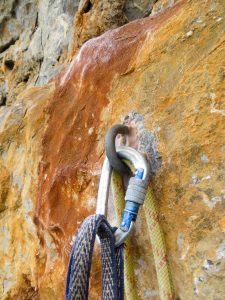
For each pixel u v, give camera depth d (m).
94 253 0.89
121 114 0.90
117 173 0.78
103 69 1.04
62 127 1.15
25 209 1.28
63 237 1.01
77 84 1.16
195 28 0.80
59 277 1.01
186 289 0.69
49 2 2.76
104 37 1.14
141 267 0.77
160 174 0.76
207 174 0.70
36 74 2.82
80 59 1.20
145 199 0.74
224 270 0.64
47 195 1.10
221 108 0.71
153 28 0.95
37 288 1.15
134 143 0.83
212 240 0.66
